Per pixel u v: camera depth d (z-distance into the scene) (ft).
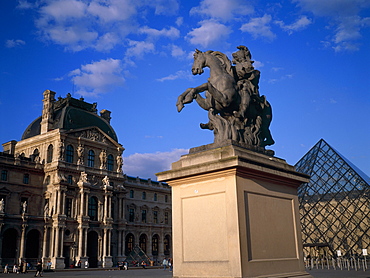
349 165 271.69
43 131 286.87
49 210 263.70
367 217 241.55
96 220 283.18
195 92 29.40
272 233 28.53
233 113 31.94
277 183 30.37
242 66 32.50
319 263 207.82
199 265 27.14
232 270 25.27
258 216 27.61
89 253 282.77
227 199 26.55
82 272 214.07
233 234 25.71
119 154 316.81
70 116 292.40
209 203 27.81
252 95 32.63
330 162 280.72
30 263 240.73
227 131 29.71
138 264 298.97
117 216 309.01
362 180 259.80
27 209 263.70
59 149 270.87
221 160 26.84
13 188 259.60
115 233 304.91
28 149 295.28
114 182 309.22
